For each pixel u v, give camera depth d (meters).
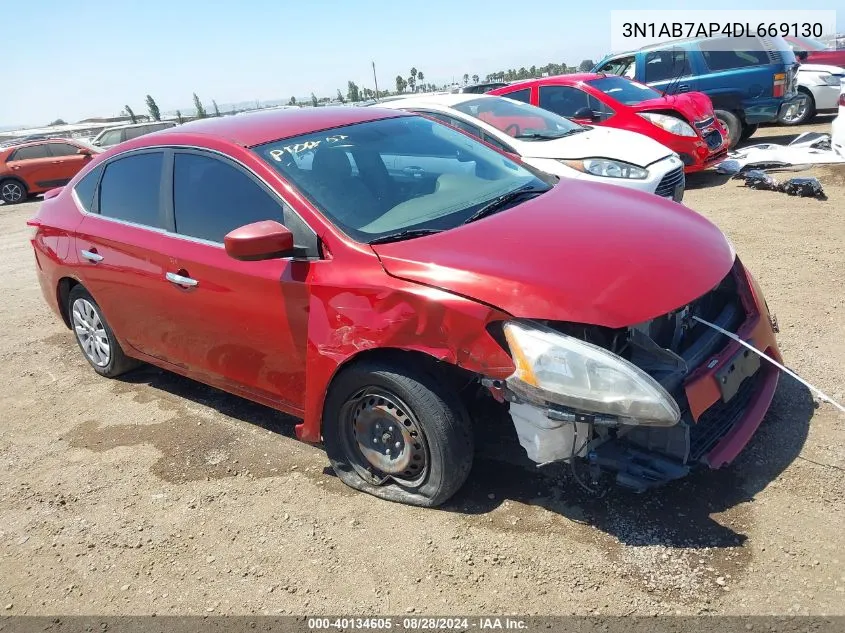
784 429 3.27
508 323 2.61
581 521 2.85
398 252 2.93
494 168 3.91
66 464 3.90
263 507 3.27
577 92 9.50
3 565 3.12
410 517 3.04
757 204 7.72
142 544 3.12
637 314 2.56
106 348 4.79
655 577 2.52
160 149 4.02
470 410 3.27
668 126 8.93
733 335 2.97
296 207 3.24
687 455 2.64
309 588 2.72
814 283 5.08
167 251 3.79
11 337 6.21
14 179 17.53
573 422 2.53
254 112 4.32
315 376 3.14
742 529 2.69
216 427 4.10
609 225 3.10
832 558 2.50
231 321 3.51
